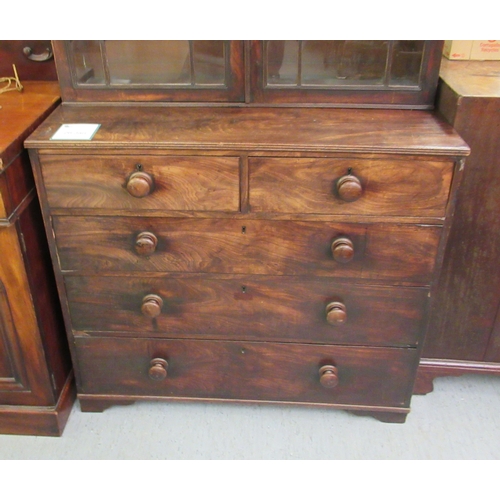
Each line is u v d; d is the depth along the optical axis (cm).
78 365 157
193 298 144
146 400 164
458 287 154
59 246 137
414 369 152
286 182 125
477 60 156
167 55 139
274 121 134
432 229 130
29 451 154
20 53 156
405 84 140
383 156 121
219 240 134
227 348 152
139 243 131
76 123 132
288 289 141
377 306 142
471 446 157
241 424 163
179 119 135
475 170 136
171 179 126
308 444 157
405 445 157
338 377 155
